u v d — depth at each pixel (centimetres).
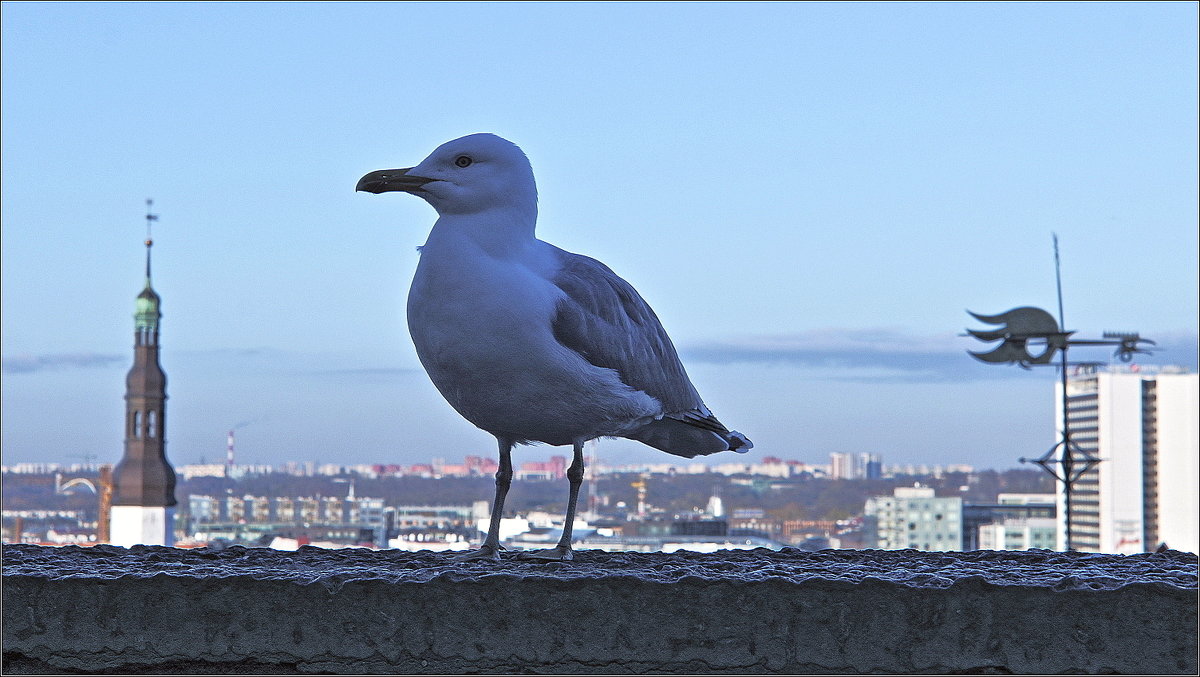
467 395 648
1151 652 496
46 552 687
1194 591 495
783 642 509
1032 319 1542
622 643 513
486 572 542
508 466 692
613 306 654
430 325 634
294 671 522
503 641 515
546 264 654
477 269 625
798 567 619
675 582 512
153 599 525
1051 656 501
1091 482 9194
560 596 514
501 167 642
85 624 528
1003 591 502
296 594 521
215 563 650
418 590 517
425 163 645
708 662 511
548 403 643
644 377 666
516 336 623
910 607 505
